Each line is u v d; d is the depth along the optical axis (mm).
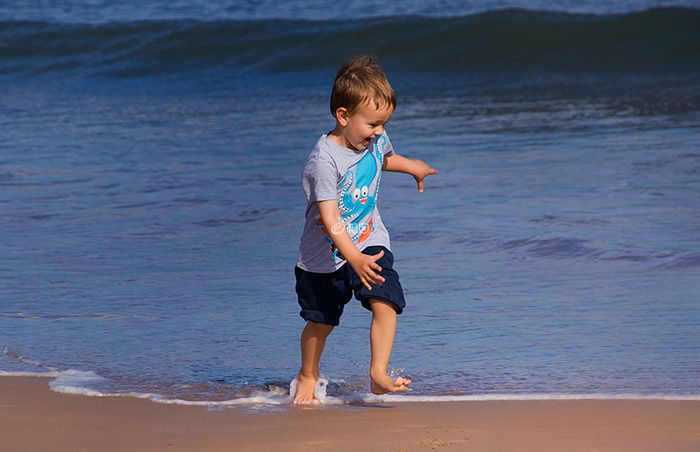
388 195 28781
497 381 13859
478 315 17516
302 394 13250
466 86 57250
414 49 65688
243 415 12367
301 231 25578
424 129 41281
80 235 25125
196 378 14422
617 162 32438
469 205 27094
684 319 16828
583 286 19312
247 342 16391
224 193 30281
